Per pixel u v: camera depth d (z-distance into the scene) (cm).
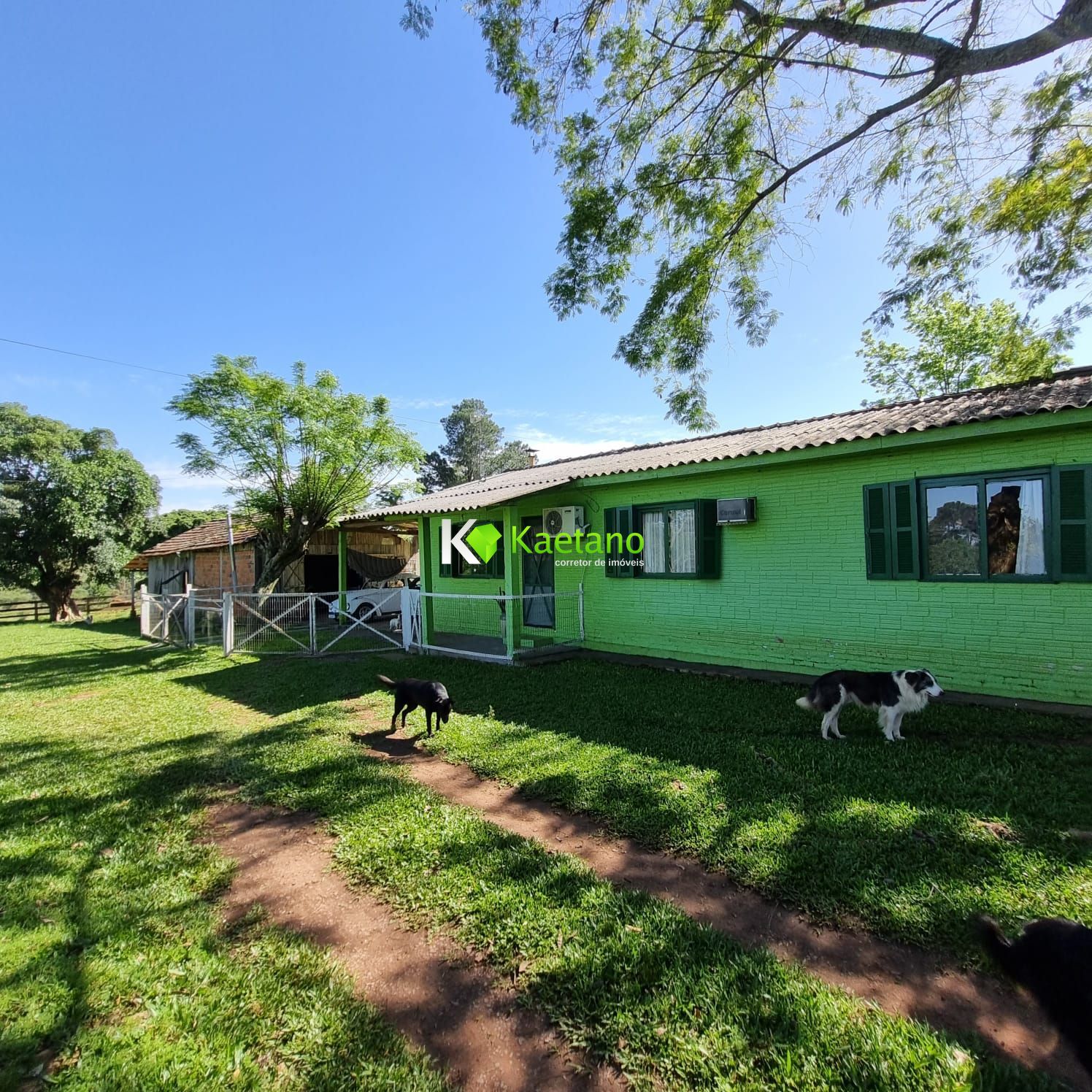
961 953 229
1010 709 543
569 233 843
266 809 405
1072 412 502
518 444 5031
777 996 208
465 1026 206
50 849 348
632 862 313
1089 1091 172
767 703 609
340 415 1374
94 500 2370
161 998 222
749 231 888
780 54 648
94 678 959
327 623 1681
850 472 685
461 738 530
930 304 945
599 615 977
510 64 738
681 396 945
